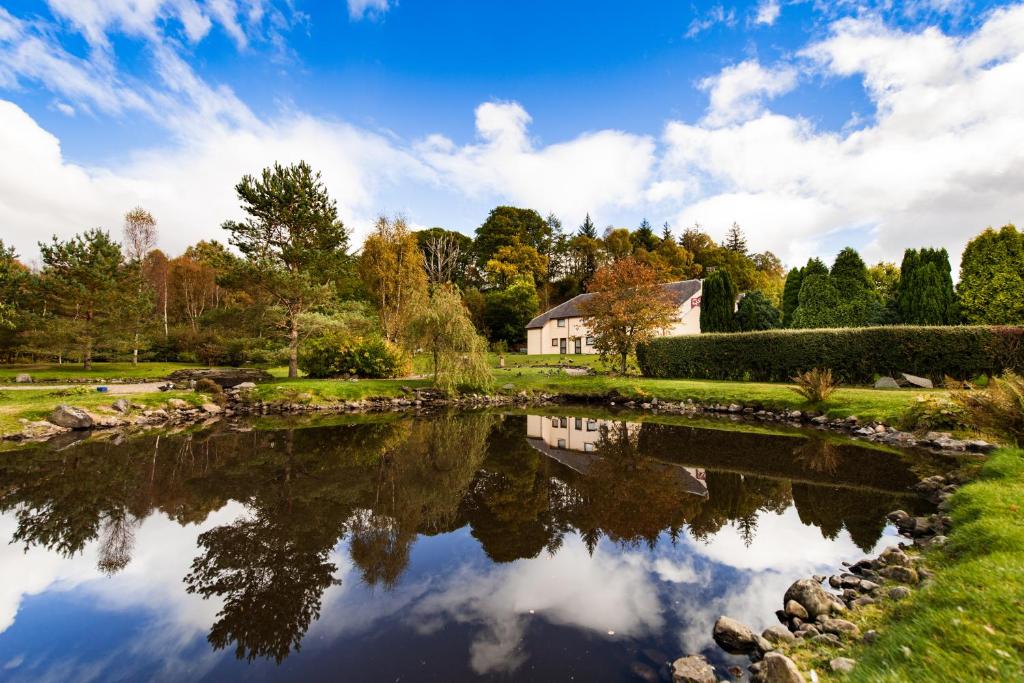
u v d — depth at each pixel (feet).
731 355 75.82
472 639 13.32
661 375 84.12
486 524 22.66
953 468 30.04
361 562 18.56
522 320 173.68
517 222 213.87
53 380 83.30
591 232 250.37
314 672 11.94
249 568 18.15
